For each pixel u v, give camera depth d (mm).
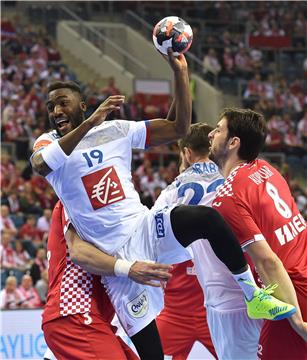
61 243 13875
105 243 13016
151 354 13258
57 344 13297
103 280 13328
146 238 13031
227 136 14320
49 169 12680
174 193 16453
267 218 13781
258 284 14469
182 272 17094
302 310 13703
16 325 25203
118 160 13312
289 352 13703
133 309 13133
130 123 13664
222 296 14812
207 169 16547
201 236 12664
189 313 17203
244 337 14852
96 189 13031
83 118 13703
